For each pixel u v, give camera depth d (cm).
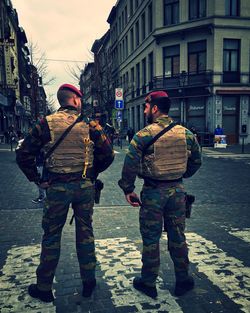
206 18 2338
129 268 325
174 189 261
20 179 912
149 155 255
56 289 282
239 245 390
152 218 260
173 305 256
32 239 412
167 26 2528
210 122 2406
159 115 266
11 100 3094
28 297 269
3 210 559
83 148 254
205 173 1033
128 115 3800
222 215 531
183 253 269
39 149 254
